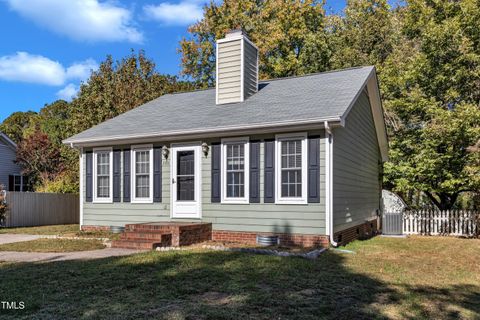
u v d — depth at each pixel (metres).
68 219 20.12
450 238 13.42
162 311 4.82
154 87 24.41
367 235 14.10
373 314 4.98
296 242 10.00
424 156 15.41
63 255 9.07
